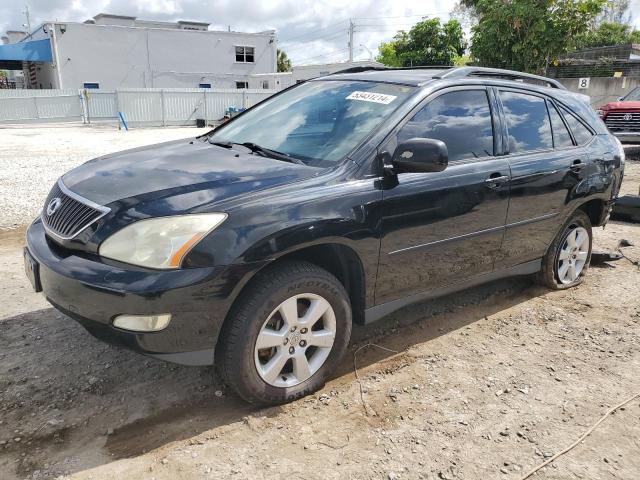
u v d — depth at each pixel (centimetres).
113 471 248
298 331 296
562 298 475
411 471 256
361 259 312
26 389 306
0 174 999
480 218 373
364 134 328
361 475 252
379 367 347
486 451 272
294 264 291
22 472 246
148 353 257
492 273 409
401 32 3434
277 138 364
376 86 375
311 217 283
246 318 272
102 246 260
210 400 305
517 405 312
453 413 302
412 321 418
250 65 3838
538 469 261
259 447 268
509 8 1502
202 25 4003
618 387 335
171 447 266
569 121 463
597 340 397
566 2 1458
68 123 2669
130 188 284
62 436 270
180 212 260
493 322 422
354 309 334
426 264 350
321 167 312
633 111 1330
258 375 285
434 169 303
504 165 388
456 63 3222
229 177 294
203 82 3691
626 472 262
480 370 349
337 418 293
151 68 3500
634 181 1032
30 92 2606
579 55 2884
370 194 309
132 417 287
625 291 493
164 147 386
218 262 257
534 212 418
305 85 432
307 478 249
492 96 398
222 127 430
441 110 361
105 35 3319
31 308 410
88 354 346
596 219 503
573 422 298
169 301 249
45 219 310
